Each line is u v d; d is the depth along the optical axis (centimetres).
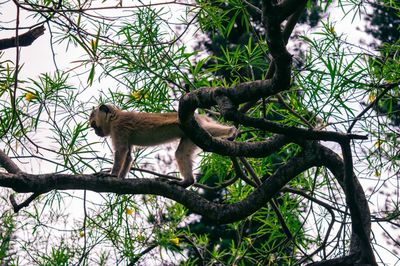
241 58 711
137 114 795
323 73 621
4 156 621
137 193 599
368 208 618
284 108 681
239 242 764
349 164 573
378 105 728
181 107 549
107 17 562
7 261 700
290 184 757
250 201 599
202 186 750
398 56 717
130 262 695
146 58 678
